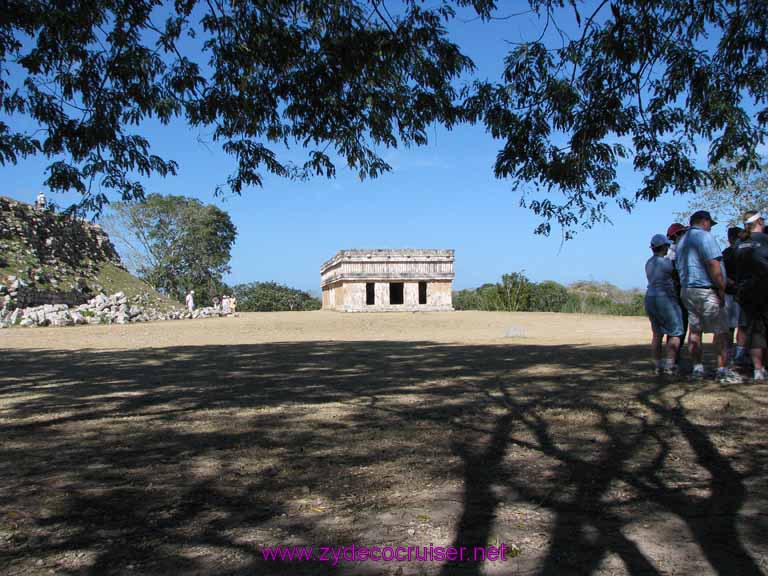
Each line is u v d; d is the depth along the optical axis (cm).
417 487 381
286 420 580
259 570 274
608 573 268
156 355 1314
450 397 691
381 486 384
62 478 409
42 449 486
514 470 414
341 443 490
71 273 3469
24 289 2936
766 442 466
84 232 4025
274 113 855
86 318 2927
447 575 268
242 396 724
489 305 4444
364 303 4044
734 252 736
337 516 336
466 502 355
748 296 716
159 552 293
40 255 3391
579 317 3275
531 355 1159
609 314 3769
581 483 386
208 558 287
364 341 1731
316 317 3516
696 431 504
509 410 607
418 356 1199
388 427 544
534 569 273
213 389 782
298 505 353
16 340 1903
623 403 623
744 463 419
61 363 1163
